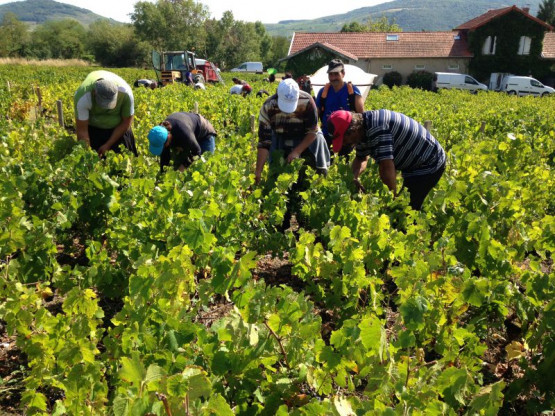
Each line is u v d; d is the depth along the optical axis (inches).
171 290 99.3
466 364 111.5
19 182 182.5
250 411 89.8
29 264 149.3
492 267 142.6
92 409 89.7
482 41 1968.5
